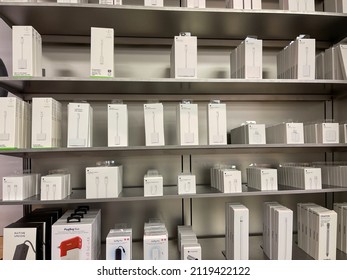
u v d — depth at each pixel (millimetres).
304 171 1614
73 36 1850
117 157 1903
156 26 1736
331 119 1990
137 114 1914
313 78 1592
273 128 1785
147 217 1908
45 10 1496
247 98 1952
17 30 1403
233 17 1628
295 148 2012
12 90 1693
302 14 1597
